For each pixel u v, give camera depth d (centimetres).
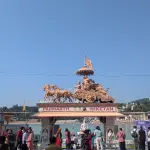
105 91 3042
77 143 2928
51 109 2912
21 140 2231
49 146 951
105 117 2995
